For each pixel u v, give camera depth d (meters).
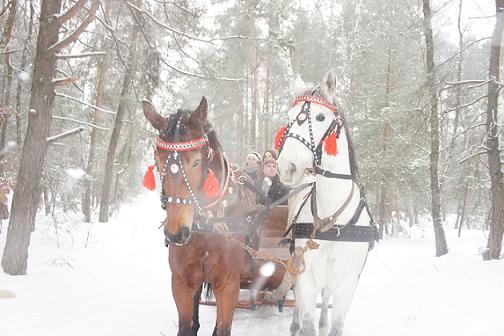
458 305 7.08
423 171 21.41
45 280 7.91
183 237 3.46
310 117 4.21
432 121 12.75
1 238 11.65
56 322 5.68
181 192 3.52
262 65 27.56
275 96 32.78
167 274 10.08
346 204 4.38
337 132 4.38
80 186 19.95
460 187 24.50
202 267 4.23
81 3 7.74
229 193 4.43
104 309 6.50
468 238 22.95
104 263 10.46
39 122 8.12
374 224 4.83
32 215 8.20
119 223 22.20
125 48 10.19
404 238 23.12
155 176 3.93
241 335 5.79
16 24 10.17
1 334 5.11
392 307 7.45
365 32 23.84
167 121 3.75
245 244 4.57
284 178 4.10
